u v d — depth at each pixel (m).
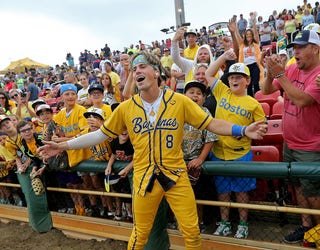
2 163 4.72
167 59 9.45
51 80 17.44
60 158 3.72
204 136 3.00
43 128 4.34
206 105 3.76
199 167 2.86
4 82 19.31
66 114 4.14
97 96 4.15
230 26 5.41
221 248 3.06
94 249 3.68
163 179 2.47
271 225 3.40
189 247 2.57
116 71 9.67
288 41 11.86
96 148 3.45
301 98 2.49
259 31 12.55
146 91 2.49
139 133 2.51
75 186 4.18
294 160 2.98
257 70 6.41
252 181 3.08
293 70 2.90
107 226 3.76
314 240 2.74
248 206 2.85
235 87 3.17
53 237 4.11
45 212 4.26
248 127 2.38
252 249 2.92
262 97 5.82
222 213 3.20
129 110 2.57
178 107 2.50
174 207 2.55
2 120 4.24
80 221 3.98
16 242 4.11
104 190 3.90
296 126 2.78
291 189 3.15
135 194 2.58
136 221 2.63
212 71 3.40
